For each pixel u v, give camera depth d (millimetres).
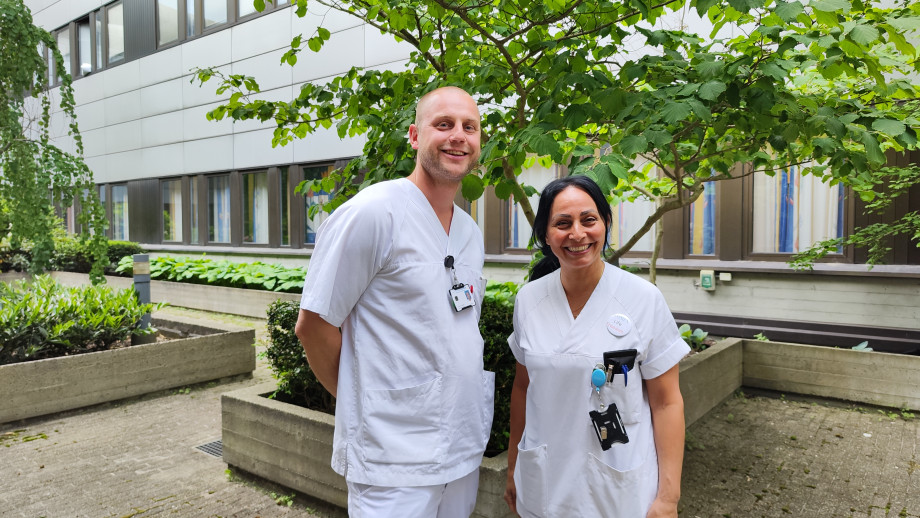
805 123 2670
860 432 4703
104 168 15977
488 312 3510
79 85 16453
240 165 12805
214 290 10461
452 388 1920
